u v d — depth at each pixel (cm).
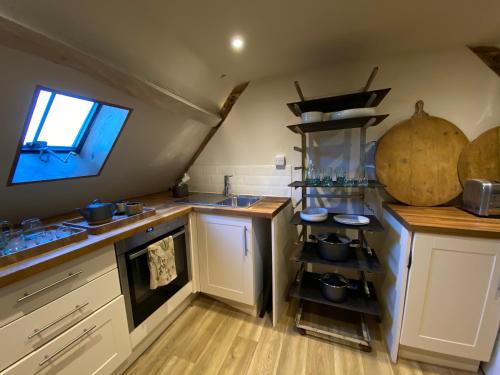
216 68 172
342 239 165
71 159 156
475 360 125
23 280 87
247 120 213
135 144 173
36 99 105
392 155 167
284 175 206
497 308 112
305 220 164
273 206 170
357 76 172
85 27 98
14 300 84
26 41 82
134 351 141
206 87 187
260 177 216
